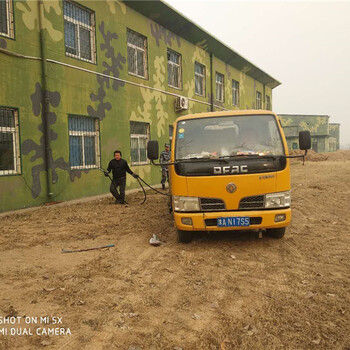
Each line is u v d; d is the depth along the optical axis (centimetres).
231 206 549
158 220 811
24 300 384
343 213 839
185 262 513
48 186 1066
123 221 805
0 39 931
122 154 1406
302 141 555
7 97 952
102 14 1295
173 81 1806
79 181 1189
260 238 633
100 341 301
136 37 1523
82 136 1223
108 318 342
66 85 1136
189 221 558
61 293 402
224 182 546
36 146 1034
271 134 588
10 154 977
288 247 577
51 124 1080
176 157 582
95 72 1252
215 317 344
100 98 1285
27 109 1007
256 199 550
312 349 286
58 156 1104
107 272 473
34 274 466
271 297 388
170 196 771
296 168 2275
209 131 598
